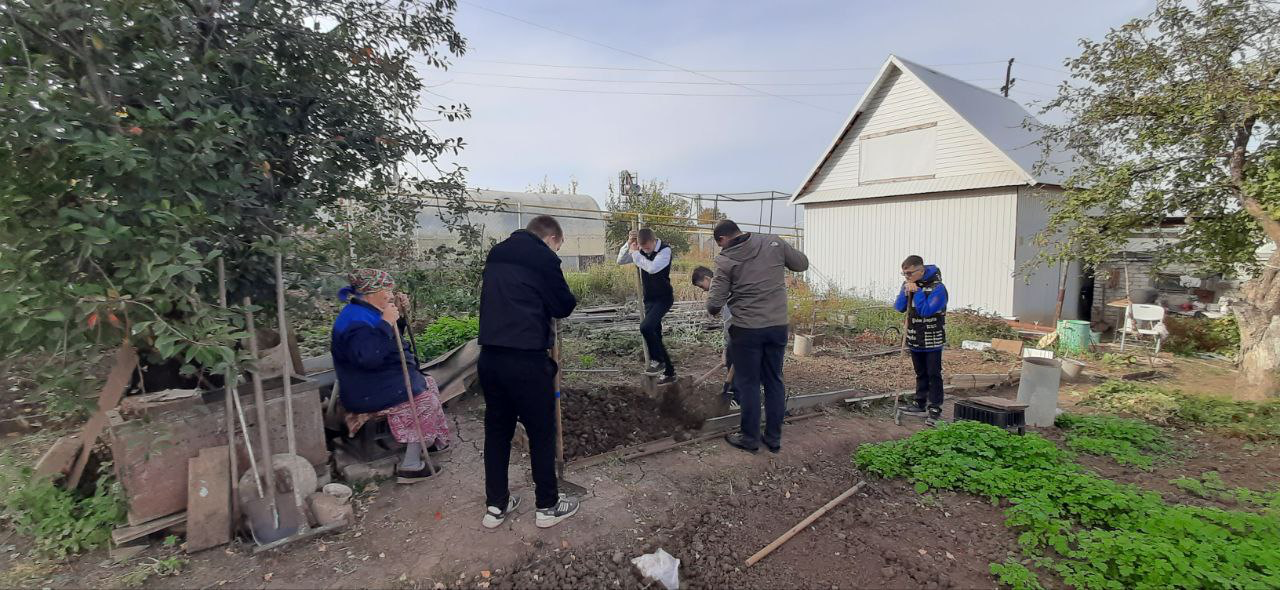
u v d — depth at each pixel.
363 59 4.15
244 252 3.38
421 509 3.38
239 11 3.39
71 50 2.84
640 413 5.08
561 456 3.79
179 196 2.85
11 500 2.99
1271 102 6.08
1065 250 8.48
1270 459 4.86
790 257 4.59
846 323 11.72
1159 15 6.94
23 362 2.97
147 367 3.57
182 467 3.05
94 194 2.66
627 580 2.87
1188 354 10.66
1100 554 3.09
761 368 4.64
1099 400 6.83
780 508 3.78
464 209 5.06
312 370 5.89
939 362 5.66
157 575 2.72
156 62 2.90
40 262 2.63
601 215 19.84
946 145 13.41
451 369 5.38
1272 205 6.44
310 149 3.68
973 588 2.97
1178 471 4.62
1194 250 8.16
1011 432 5.04
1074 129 8.06
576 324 10.23
